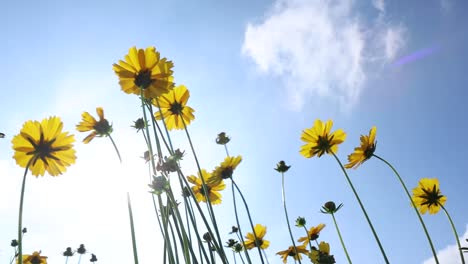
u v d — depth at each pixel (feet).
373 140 1.51
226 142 1.83
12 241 2.72
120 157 0.80
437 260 1.18
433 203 1.59
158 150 0.95
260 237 2.19
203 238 1.44
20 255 0.60
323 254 1.40
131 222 0.71
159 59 1.11
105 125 1.16
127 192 0.75
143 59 1.09
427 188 1.61
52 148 0.96
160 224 0.94
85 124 1.17
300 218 2.24
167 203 0.89
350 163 1.52
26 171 0.76
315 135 1.64
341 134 1.63
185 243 0.79
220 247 0.92
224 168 1.67
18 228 0.62
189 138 1.14
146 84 1.08
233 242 2.18
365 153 1.49
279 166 1.96
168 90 1.09
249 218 1.49
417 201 1.62
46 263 2.35
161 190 0.85
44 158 0.95
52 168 0.97
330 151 1.61
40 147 0.94
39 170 0.95
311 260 1.41
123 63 1.09
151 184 0.86
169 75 1.09
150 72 1.09
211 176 1.67
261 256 1.37
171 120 1.37
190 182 1.68
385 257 1.13
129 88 1.08
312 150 1.63
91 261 3.48
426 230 1.24
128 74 1.07
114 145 0.85
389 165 1.45
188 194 1.18
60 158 0.97
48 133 0.96
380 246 1.16
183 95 1.39
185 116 1.39
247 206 1.52
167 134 1.04
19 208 0.66
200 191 1.66
